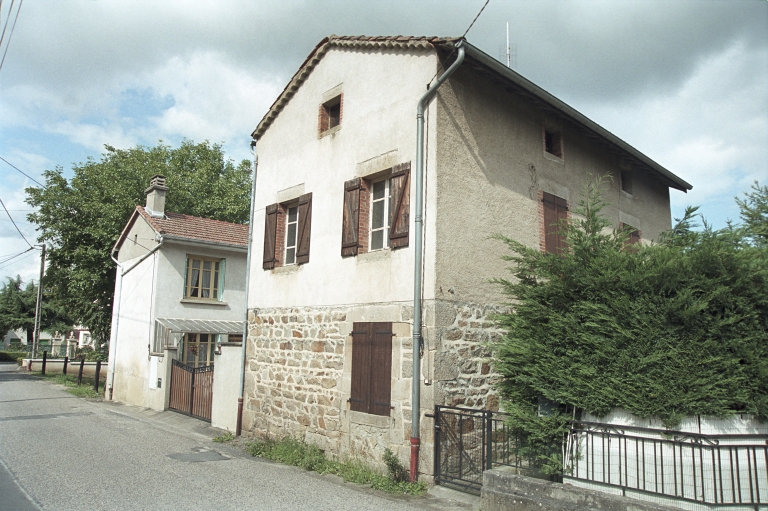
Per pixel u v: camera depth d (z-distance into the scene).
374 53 9.23
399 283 8.03
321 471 8.20
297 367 9.93
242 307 17.98
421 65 8.30
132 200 23.92
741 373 5.35
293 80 10.99
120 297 19.06
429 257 7.62
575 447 6.05
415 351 7.50
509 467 7.74
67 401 16.89
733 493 4.98
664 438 5.42
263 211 11.65
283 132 11.39
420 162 7.92
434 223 7.64
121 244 19.86
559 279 6.48
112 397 18.16
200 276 17.42
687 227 6.74
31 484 6.83
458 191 8.04
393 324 8.02
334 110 10.43
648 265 5.83
